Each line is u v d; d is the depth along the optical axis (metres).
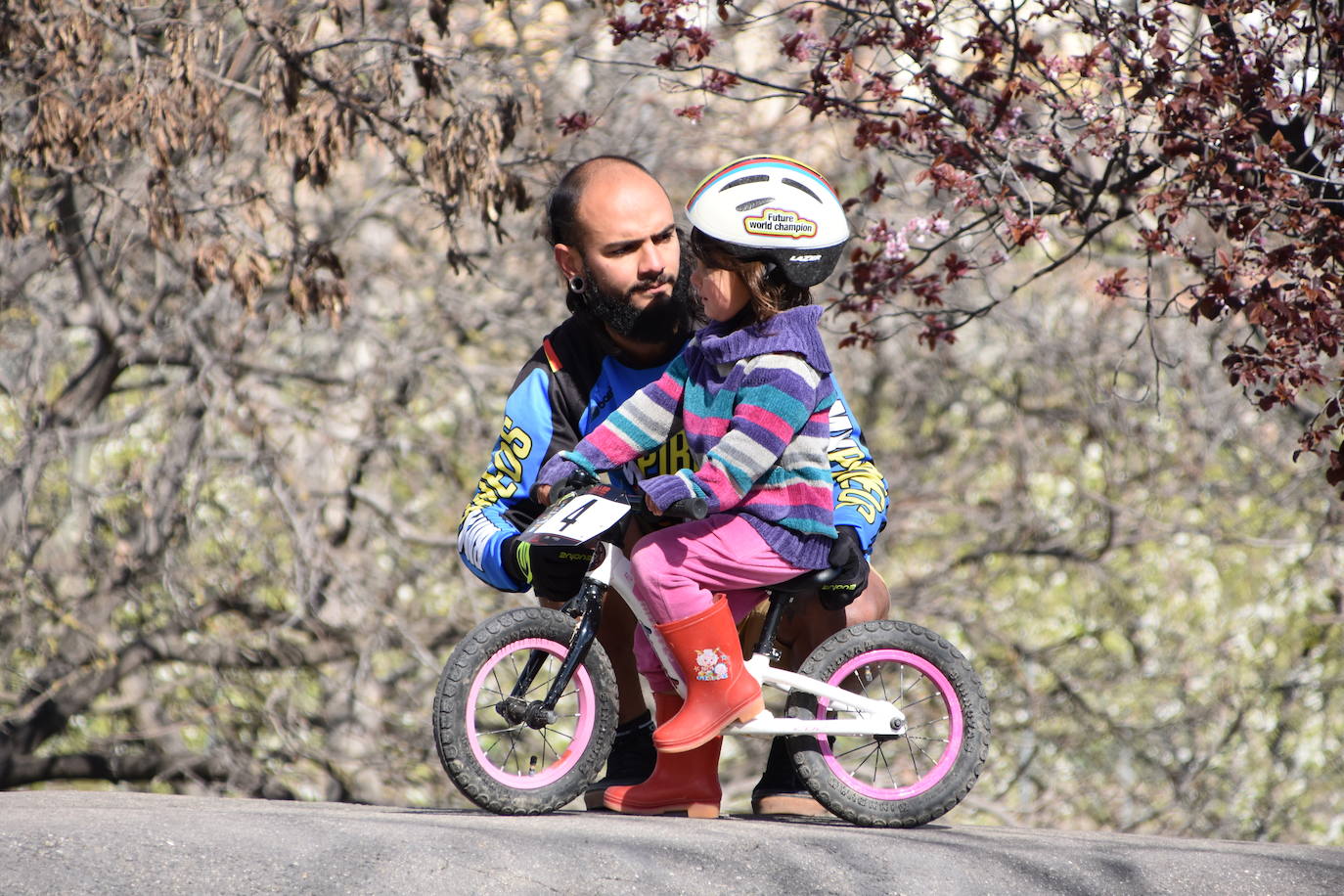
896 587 49.44
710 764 13.90
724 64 36.03
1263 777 48.25
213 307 39.59
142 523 43.19
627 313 14.25
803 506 12.75
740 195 12.69
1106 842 12.71
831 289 24.70
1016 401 49.88
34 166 28.06
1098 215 23.27
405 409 46.16
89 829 10.49
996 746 48.62
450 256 26.34
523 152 28.78
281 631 44.53
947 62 25.12
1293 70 17.89
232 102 33.97
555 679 12.91
